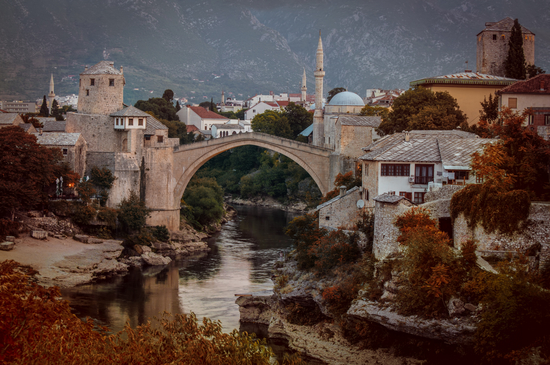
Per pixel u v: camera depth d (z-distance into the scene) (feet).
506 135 206.90
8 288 130.00
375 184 233.14
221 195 477.77
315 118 503.61
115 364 125.39
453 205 190.49
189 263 335.88
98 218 342.03
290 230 276.41
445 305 169.58
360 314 186.39
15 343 121.60
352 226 253.24
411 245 180.14
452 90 355.15
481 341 156.56
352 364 182.91
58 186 339.77
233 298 264.11
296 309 221.87
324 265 227.40
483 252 179.11
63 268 290.15
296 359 158.10
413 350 177.99
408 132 260.83
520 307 152.76
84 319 229.86
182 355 129.08
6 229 301.63
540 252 172.14
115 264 311.88
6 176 307.78
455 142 235.40
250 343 141.79
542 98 305.12
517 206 176.76
